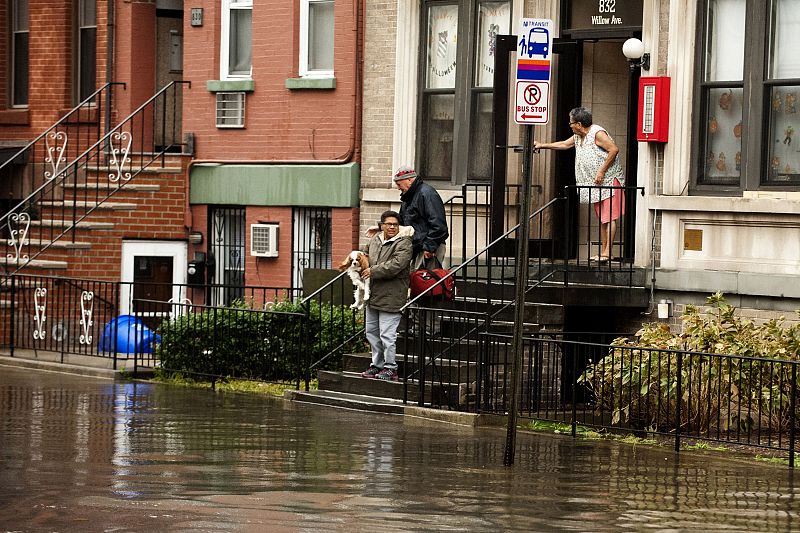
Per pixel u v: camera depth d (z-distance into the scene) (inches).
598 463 780.6
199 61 1387.8
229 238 1381.6
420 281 1019.3
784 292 973.8
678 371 835.4
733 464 783.1
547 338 983.6
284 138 1320.1
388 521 606.9
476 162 1191.6
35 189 1540.4
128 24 1457.9
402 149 1235.9
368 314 1022.4
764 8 1001.5
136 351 1175.0
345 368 1072.2
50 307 1328.7
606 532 590.2
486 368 945.5
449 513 626.8
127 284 1253.7
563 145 1067.9
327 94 1286.9
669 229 1038.4
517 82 735.1
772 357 840.3
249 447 816.9
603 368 912.9
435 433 888.3
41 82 1556.3
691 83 1033.5
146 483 693.9
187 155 1393.9
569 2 1142.3
